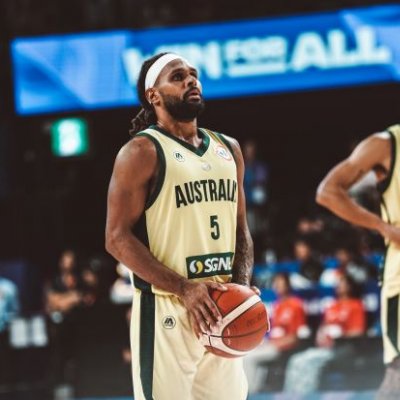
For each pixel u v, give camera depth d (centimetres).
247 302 902
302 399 1909
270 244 2981
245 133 3759
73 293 2523
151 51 3306
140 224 950
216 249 951
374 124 3669
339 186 1194
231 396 966
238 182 1016
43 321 2325
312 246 2798
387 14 3259
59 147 2555
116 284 2614
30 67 3328
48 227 3164
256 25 3300
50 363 2319
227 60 3309
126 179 934
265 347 2175
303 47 3291
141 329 944
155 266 914
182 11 3506
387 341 1149
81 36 3322
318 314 2442
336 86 3284
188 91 959
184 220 938
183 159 948
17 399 2316
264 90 3306
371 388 2038
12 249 3169
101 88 3312
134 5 3497
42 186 3159
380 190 1194
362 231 2673
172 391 927
